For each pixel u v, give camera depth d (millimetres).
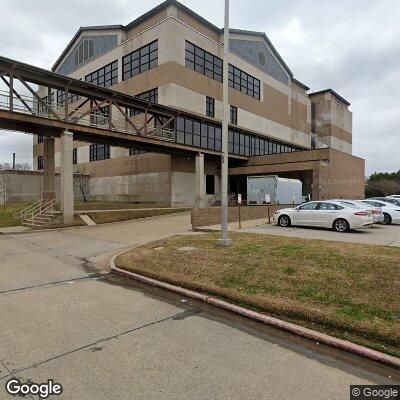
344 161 36938
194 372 3898
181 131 30594
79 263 10484
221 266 7969
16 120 19625
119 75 38031
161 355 4320
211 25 38156
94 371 3906
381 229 16578
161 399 3369
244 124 41844
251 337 4922
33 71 20250
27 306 6266
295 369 3994
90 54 43062
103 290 7387
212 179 37531
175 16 33969
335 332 4891
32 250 13016
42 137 52719
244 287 6703
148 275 8195
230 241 9844
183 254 9281
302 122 55594
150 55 34562
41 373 3867
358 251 8344
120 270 8914
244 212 22109
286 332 5109
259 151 43406
